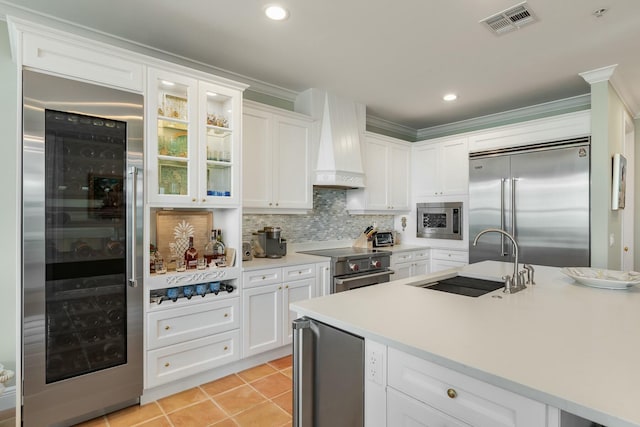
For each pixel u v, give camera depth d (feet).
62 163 6.51
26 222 6.12
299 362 4.91
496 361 3.24
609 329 4.12
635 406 2.49
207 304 8.39
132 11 7.37
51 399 6.40
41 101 6.22
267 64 9.91
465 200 13.93
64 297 6.57
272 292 9.65
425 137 17.28
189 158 8.18
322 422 4.84
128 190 7.21
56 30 6.30
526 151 11.92
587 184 10.59
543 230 11.44
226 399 7.75
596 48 8.89
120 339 7.20
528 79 10.94
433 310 4.94
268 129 10.61
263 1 6.99
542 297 5.68
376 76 10.73
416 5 7.09
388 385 3.96
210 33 8.23
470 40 8.50
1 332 7.34
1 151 7.34
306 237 12.96
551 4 7.04
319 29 8.03
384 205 14.47
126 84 7.18
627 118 12.79
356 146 12.71
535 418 2.83
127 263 7.25
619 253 11.92
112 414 7.16
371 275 11.96
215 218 9.98
